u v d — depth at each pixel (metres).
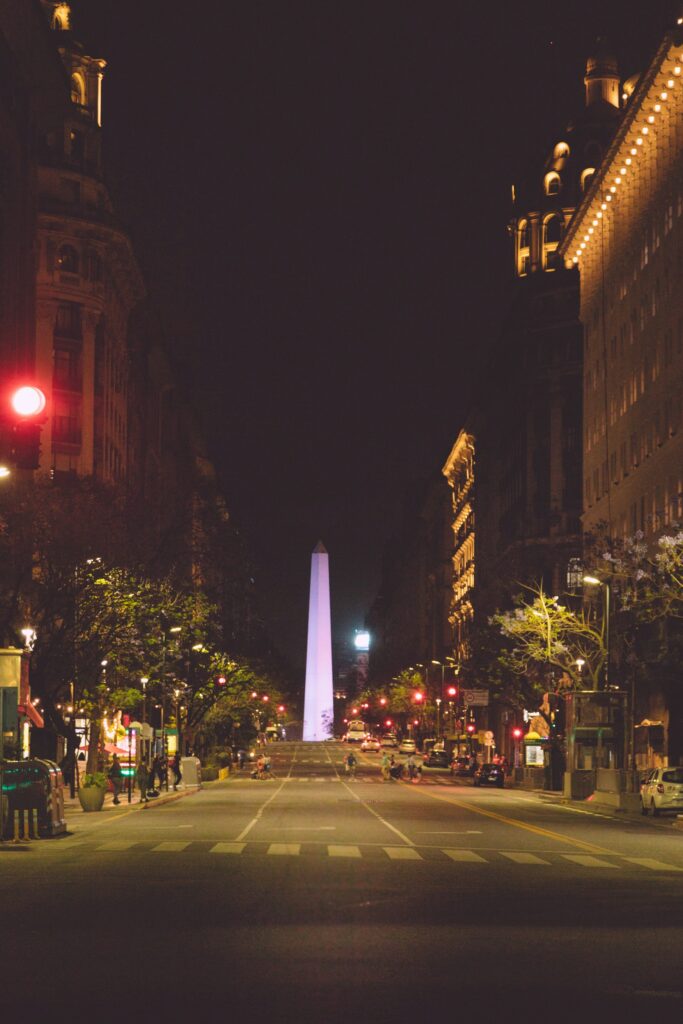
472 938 20.61
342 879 29.95
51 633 67.00
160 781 84.88
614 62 162.00
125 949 19.02
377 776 131.12
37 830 43.38
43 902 24.95
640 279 101.75
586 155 158.00
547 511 146.50
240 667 116.69
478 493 190.50
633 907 25.58
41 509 65.25
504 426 167.00
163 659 82.12
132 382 150.75
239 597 96.69
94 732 76.56
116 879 29.56
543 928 22.06
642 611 70.62
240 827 49.88
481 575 179.25
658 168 96.69
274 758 193.38
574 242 123.44
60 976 16.75
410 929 21.53
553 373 147.88
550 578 146.12
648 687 94.44
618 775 72.44
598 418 116.44
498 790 102.62
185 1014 14.28
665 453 91.94
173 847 39.56
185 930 21.05
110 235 127.44
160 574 78.81
